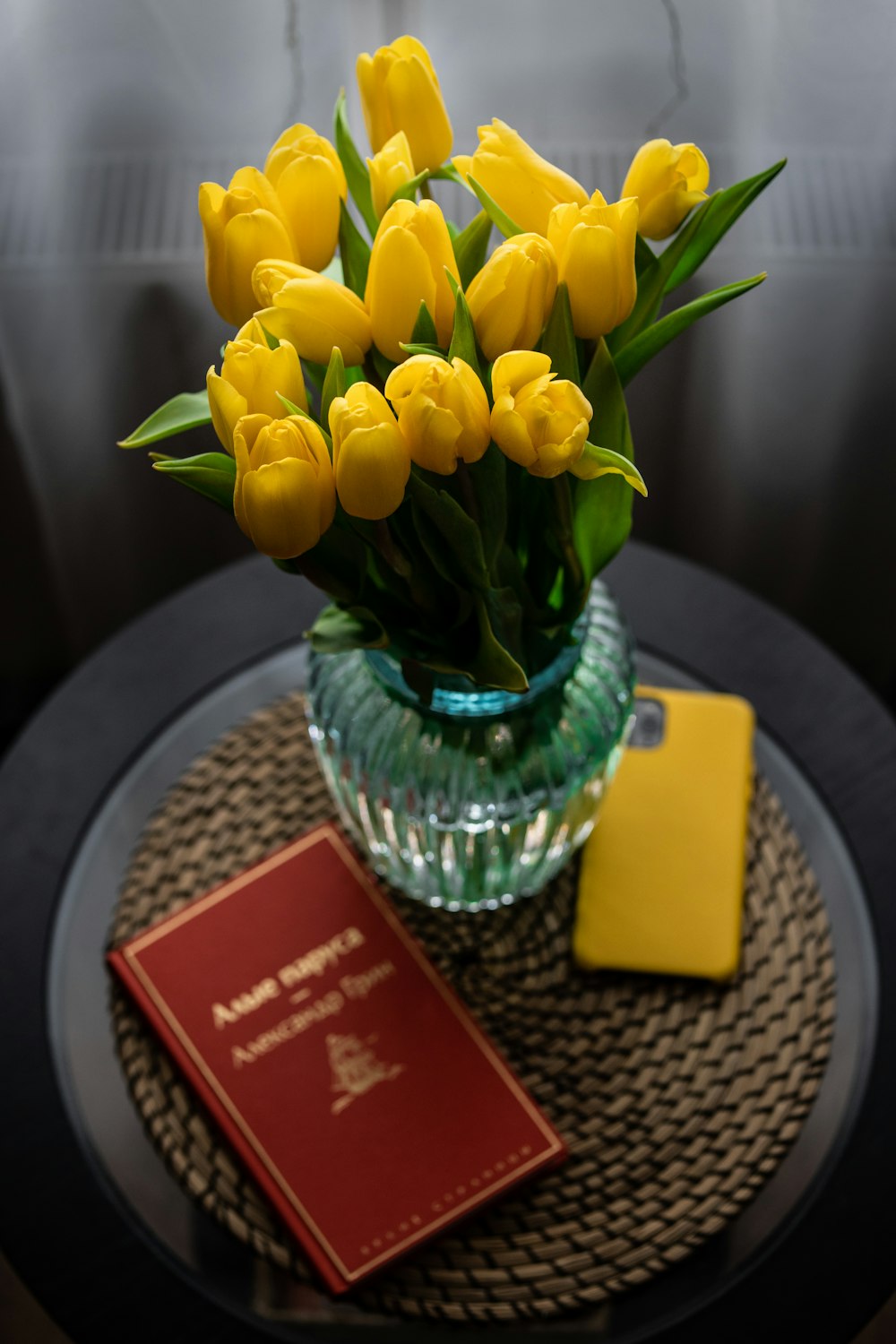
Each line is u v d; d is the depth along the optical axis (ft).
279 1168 1.89
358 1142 1.90
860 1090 2.03
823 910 2.19
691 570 2.64
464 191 2.83
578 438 1.28
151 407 3.25
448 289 1.41
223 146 2.85
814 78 2.70
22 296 3.00
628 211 1.35
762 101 2.73
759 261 2.94
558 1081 2.03
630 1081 2.03
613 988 2.12
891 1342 3.07
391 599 1.73
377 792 1.92
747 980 2.12
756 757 2.39
